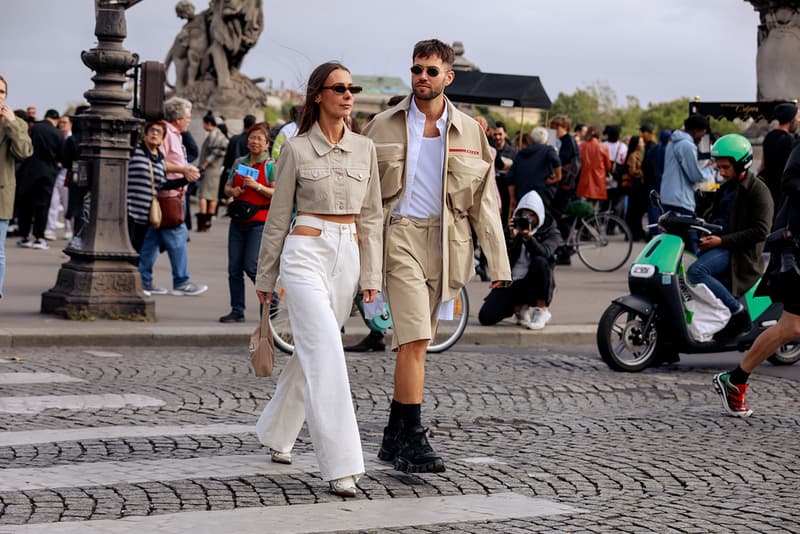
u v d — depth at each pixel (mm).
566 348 12906
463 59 32500
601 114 103500
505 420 8781
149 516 5855
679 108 104250
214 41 38844
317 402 6301
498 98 24703
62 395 9086
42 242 20969
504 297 13406
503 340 13125
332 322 6395
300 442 7648
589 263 20188
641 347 11242
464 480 6875
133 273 13070
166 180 15227
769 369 11539
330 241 6480
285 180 6500
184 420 8305
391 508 6195
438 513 6141
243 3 38781
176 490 6352
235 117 38844
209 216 26484
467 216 7082
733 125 63188
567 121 20062
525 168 18266
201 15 39281
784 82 22094
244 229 13016
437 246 6926
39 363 10602
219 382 9891
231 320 13133
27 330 11836
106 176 13039
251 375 10305
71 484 6410
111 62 13219
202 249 22062
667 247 11164
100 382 9734
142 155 14781
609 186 26719
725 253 11195
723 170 11180
